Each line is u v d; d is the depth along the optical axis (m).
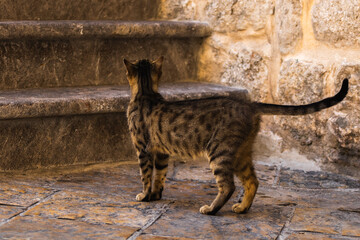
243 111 3.07
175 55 4.98
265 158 4.42
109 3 5.12
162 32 4.72
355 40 3.75
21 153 3.84
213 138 3.06
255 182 3.18
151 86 3.38
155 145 3.28
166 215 3.06
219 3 4.81
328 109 3.93
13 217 2.92
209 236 2.75
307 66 4.05
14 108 3.65
